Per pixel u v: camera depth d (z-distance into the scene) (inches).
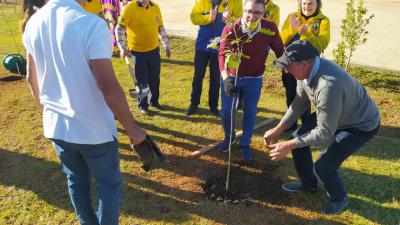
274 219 143.1
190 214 145.6
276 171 173.2
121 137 202.8
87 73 93.5
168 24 457.1
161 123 220.1
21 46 373.1
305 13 187.8
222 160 182.5
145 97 227.9
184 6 577.9
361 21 270.2
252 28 146.6
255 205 150.6
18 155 185.2
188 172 172.9
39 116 226.7
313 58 118.8
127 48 226.7
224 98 177.8
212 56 214.4
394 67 308.7
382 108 236.8
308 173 152.9
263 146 195.3
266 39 160.2
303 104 139.0
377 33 412.8
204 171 173.5
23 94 258.4
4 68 305.7
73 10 91.4
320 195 156.4
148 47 218.7
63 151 104.6
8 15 518.3
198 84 223.0
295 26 189.8
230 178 167.0
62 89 95.9
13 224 140.9
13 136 202.8
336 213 145.6
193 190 159.9
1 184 163.3
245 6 153.5
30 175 169.6
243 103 175.0
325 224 140.6
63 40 90.1
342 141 134.6
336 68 120.6
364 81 275.7
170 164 178.7
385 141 198.8
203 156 185.6
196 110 236.2
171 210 147.9
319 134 123.0
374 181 164.7
